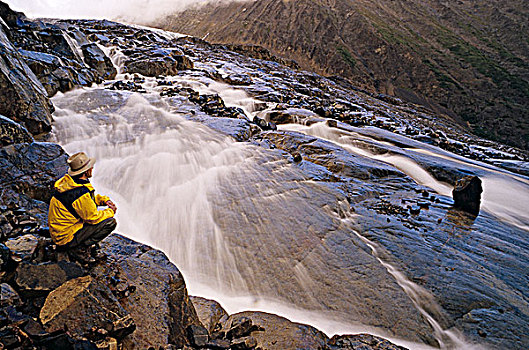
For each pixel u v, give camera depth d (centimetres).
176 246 663
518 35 17100
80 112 1063
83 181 365
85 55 1586
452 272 588
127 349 329
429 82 13212
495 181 1173
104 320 318
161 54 2075
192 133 1050
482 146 2394
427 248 658
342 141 1437
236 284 580
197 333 390
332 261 608
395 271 586
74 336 300
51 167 586
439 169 1202
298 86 2722
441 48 16025
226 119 1231
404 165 1235
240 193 782
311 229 682
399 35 16462
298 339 422
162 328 365
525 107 11612
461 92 12469
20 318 293
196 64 2498
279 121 1598
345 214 766
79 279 339
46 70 1142
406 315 502
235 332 417
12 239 384
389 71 14138
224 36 19175
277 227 684
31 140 625
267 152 1007
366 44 15612
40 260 357
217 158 930
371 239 676
